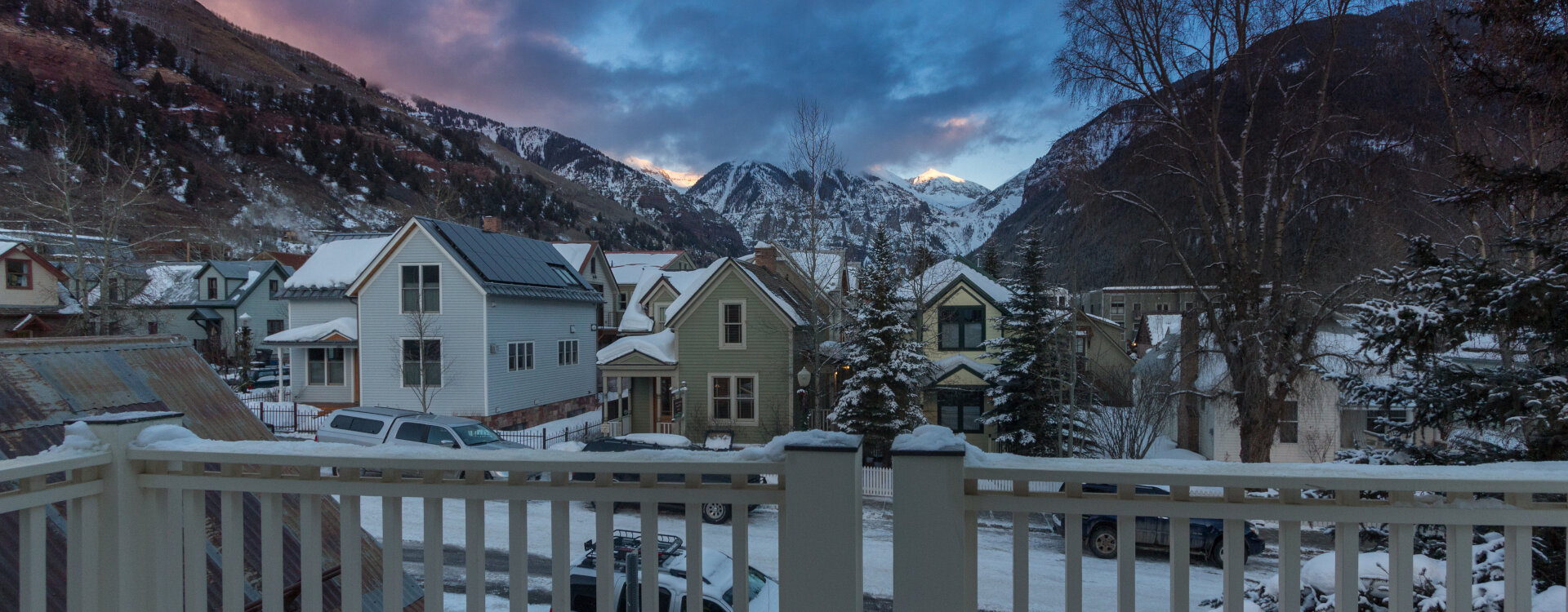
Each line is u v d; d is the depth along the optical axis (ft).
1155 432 59.88
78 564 8.39
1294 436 60.13
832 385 76.89
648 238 527.40
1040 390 64.69
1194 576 34.58
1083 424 63.82
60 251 108.68
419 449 7.68
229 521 8.40
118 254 100.83
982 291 75.51
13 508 7.72
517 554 7.59
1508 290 16.94
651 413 81.61
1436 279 19.13
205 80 533.96
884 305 64.03
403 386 75.92
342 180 415.64
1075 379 61.31
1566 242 17.34
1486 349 23.58
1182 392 54.39
